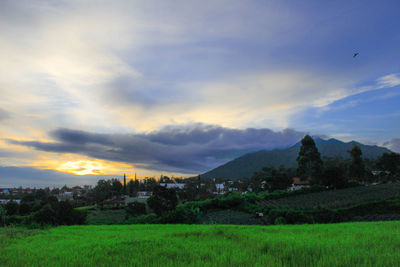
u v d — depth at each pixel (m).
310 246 7.96
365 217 34.97
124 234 14.45
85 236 14.25
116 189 156.12
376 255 6.57
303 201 53.00
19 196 150.50
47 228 22.73
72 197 158.75
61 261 7.07
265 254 7.11
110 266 6.45
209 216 49.12
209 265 6.05
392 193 49.28
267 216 41.06
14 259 7.50
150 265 6.39
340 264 5.93
